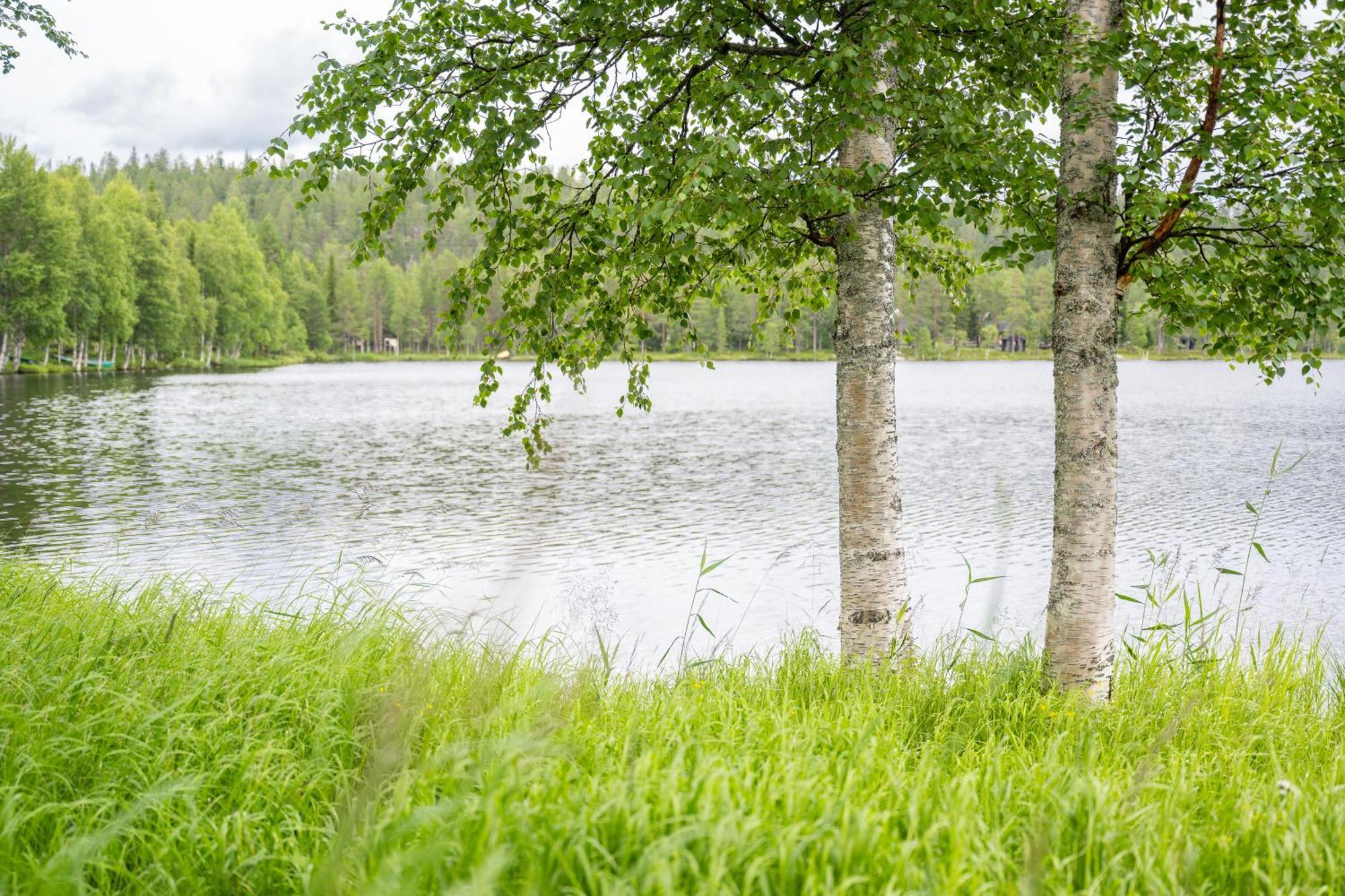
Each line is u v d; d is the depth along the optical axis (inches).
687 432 1254.3
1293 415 1487.5
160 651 172.4
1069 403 209.2
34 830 115.6
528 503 682.2
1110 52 197.3
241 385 2381.9
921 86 217.9
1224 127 197.9
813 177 195.3
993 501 690.8
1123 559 501.0
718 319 4702.3
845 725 152.1
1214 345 231.5
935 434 1211.9
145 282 2997.0
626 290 252.1
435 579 440.1
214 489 734.5
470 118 223.1
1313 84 202.4
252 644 177.6
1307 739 181.8
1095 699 200.2
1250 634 354.9
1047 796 123.4
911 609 244.2
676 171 205.6
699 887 90.5
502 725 138.5
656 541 549.0
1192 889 104.7
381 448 1045.8
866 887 95.7
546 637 216.1
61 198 2615.7
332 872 97.0
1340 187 189.2
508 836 99.8
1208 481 785.6
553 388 2300.7
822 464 910.4
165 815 116.3
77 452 959.6
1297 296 209.6
